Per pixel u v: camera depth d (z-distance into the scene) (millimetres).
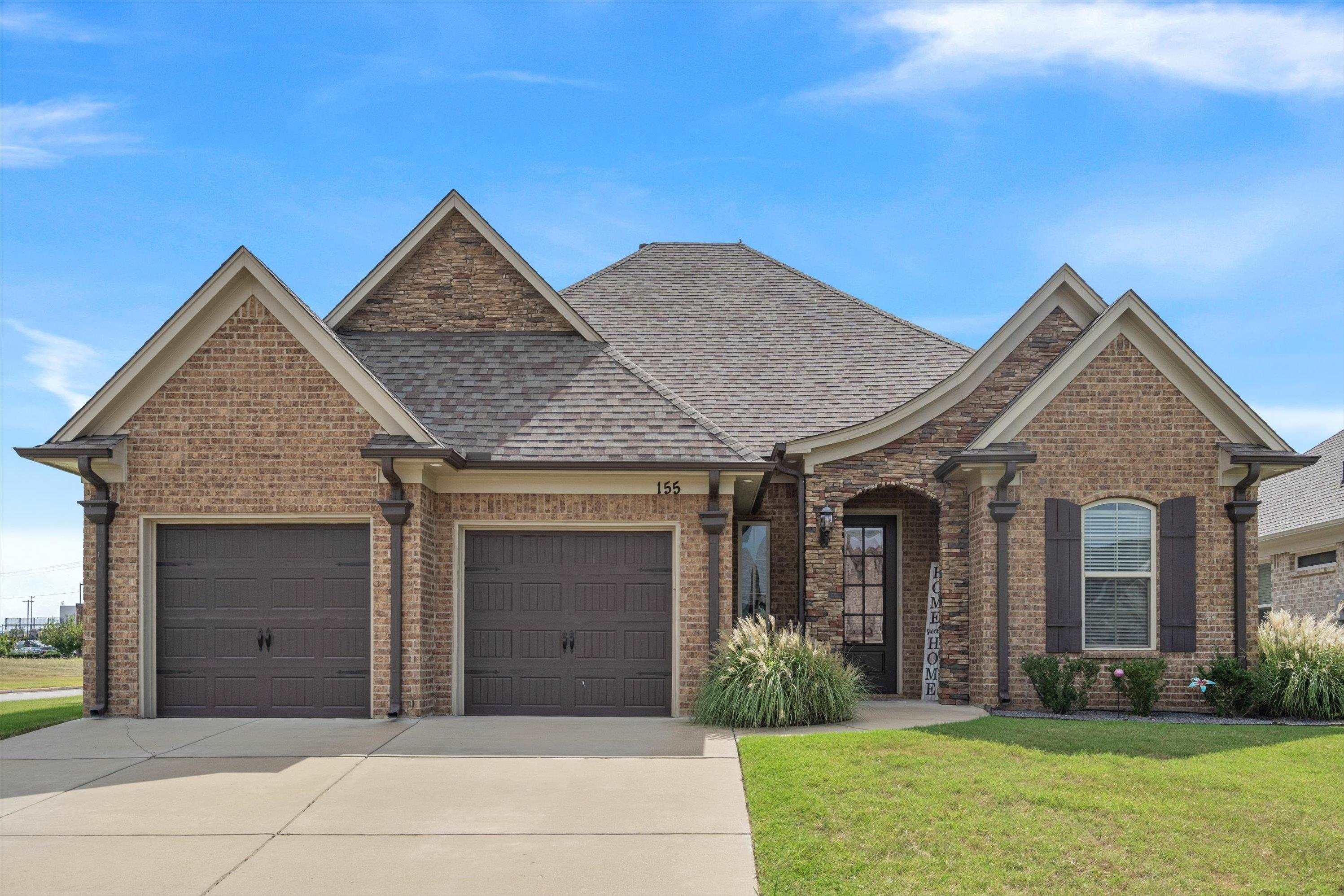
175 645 13648
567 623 14086
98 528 13484
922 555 17141
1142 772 9719
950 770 9781
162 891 7199
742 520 17125
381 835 8344
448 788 9695
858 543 17484
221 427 13586
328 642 13562
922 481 15758
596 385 15445
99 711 13359
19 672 32656
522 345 16500
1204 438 14453
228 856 7879
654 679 14016
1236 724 12906
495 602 14117
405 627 13320
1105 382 14539
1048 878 7371
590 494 14062
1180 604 14281
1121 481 14430
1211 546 14359
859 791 9148
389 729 12484
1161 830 8227
